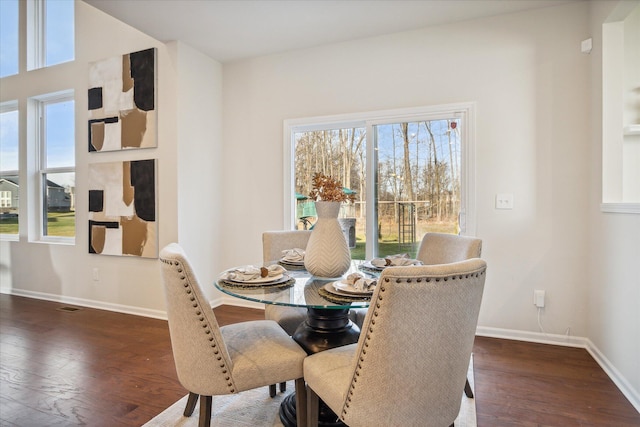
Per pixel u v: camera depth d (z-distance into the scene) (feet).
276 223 11.83
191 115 11.24
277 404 6.42
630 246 6.56
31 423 5.84
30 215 13.64
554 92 8.91
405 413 3.80
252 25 9.84
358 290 4.89
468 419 5.92
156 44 11.02
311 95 11.28
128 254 11.46
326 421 5.60
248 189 12.20
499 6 8.92
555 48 8.89
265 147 11.94
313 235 5.98
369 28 10.03
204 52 11.58
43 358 8.27
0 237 14.62
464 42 9.64
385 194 10.59
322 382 4.47
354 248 10.91
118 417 5.99
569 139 8.79
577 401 6.46
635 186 7.74
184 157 10.99
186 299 4.58
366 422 3.85
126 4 8.77
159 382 7.17
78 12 12.48
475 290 3.80
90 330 10.09
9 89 13.89
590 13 8.51
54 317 11.22
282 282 5.59
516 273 9.27
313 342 5.88
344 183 11.09
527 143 9.12
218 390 4.74
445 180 9.96
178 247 5.34
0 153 14.64
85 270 12.47
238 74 12.26
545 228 9.02
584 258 8.71
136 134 11.25
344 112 10.87
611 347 7.34
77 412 6.14
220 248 12.51
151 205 11.05
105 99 11.82
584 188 8.68
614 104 7.77
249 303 12.24
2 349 8.78
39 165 13.79
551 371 7.57
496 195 9.38
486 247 9.48
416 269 3.46
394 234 10.52
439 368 3.80
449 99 9.77
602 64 7.87
